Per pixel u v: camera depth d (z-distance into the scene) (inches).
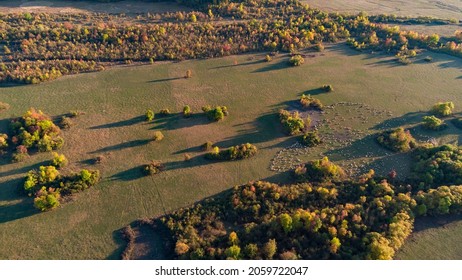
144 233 3179.1
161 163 3865.7
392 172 3727.9
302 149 4133.9
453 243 3100.4
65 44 5516.7
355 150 4136.3
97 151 3983.8
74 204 3398.1
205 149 4069.9
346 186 3597.4
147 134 4247.0
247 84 5182.1
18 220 3243.1
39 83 4928.6
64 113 4478.3
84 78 5098.4
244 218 3280.0
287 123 4340.6
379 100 4985.2
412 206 3277.6
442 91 5201.8
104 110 4574.3
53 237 3122.5
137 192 3545.8
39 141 3922.2
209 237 3100.4
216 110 4446.4
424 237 3139.8
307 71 5502.0
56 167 3705.7
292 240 2992.1
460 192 3353.8
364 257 2847.0
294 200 3415.4
